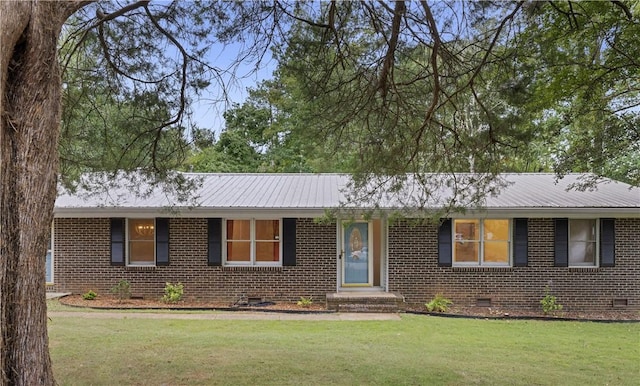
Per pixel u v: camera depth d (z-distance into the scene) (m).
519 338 8.78
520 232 12.23
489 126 6.35
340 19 5.82
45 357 3.41
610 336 9.20
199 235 12.52
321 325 9.71
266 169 22.70
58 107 3.51
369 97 6.46
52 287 12.60
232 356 6.79
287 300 12.40
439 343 8.13
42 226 3.38
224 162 22.73
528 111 6.41
